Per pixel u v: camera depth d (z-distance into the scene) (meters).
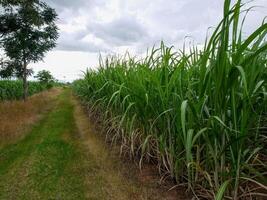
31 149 4.87
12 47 12.94
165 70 2.73
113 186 3.09
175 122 2.67
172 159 2.76
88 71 7.87
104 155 4.23
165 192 2.78
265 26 1.51
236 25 1.74
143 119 3.39
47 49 14.14
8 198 2.99
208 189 2.42
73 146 4.91
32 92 22.62
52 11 14.15
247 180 2.17
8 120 7.30
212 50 1.85
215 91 1.91
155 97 3.01
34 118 8.04
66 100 14.64
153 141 3.52
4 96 15.37
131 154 4.03
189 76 2.49
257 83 1.84
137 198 2.75
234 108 1.84
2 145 5.18
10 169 3.89
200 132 1.99
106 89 4.99
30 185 3.29
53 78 37.00
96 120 6.60
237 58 1.74
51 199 2.91
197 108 2.08
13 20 12.93
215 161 2.09
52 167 3.87
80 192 3.03
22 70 13.75
